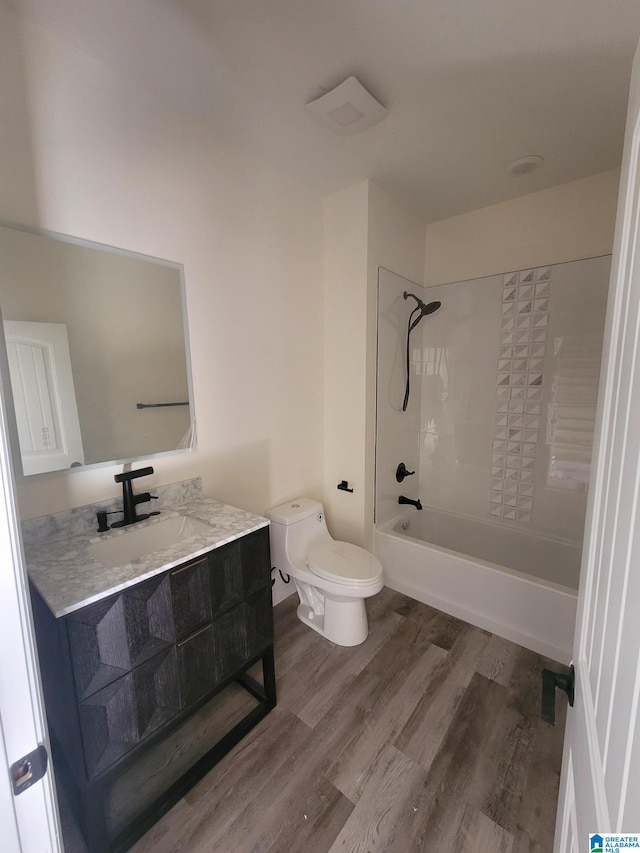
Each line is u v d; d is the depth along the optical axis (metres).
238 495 1.88
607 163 1.90
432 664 1.70
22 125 1.10
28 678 0.46
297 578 1.90
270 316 1.95
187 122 1.51
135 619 1.00
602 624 0.53
